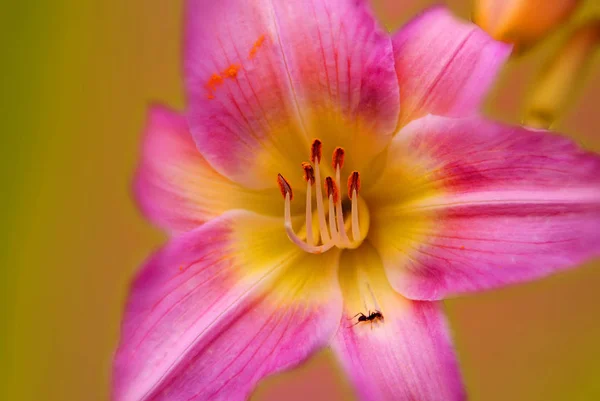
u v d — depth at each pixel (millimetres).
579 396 444
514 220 376
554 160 372
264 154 398
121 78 455
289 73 388
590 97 433
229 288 392
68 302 457
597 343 446
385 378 379
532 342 447
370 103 387
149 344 383
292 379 446
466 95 382
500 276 376
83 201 458
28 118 450
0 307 453
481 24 387
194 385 382
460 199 382
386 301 389
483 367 447
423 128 383
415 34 386
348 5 380
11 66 447
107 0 456
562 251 372
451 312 447
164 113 406
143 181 402
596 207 371
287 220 388
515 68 418
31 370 455
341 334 389
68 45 453
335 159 392
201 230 395
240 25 385
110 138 457
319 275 397
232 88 388
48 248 456
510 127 372
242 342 387
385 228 397
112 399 379
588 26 383
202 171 404
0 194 450
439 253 384
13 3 446
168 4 457
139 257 460
